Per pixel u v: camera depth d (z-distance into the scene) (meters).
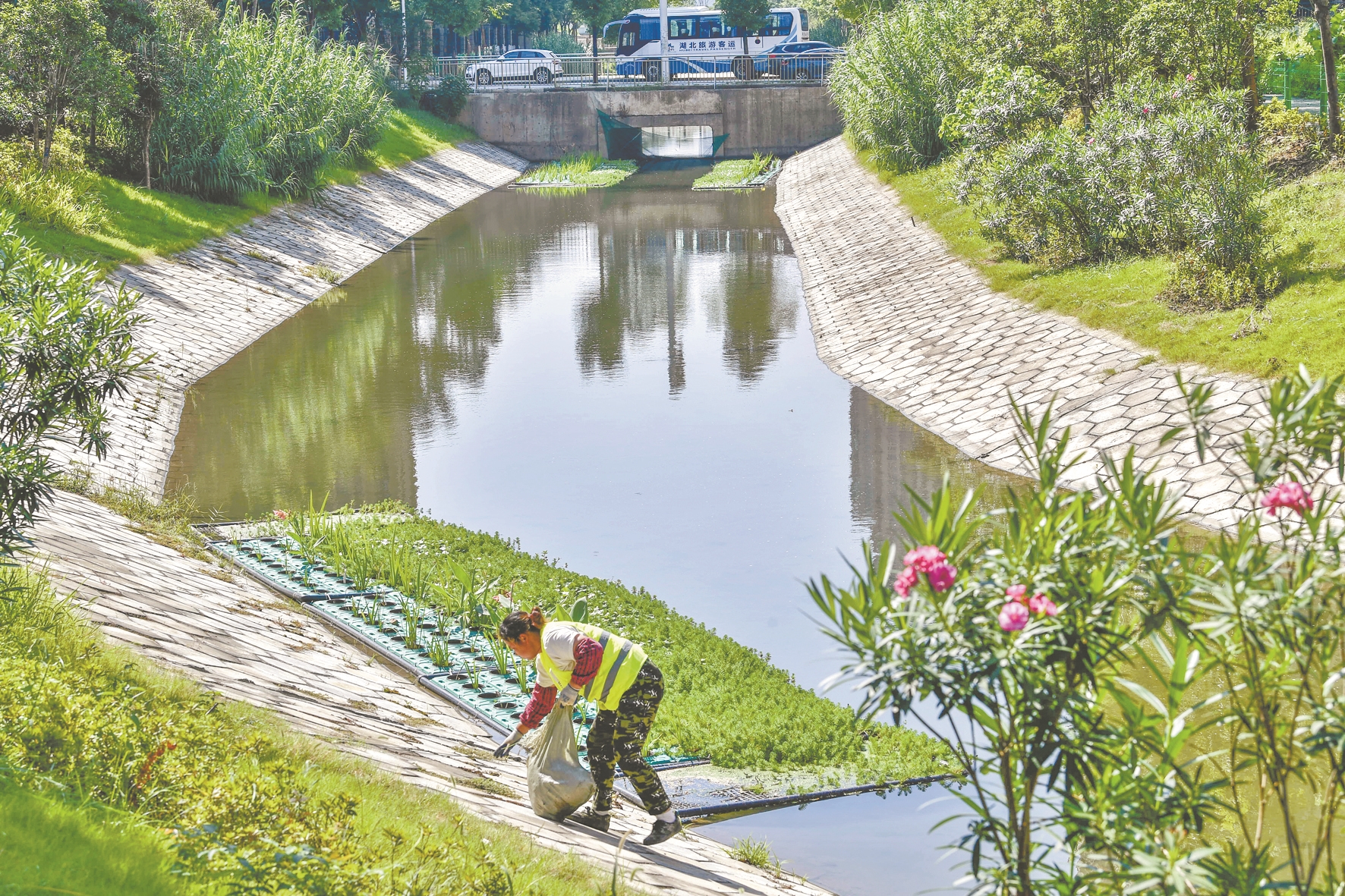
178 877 3.91
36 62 28.36
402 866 4.53
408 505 16.19
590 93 66.44
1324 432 4.25
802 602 12.88
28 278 8.31
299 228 36.97
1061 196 23.20
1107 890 4.21
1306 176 22.30
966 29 35.00
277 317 28.62
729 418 20.53
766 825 8.44
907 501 15.84
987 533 13.11
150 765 4.71
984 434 18.02
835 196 42.84
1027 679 3.92
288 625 11.20
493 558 13.66
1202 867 3.88
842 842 8.15
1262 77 29.12
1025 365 19.47
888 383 21.69
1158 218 21.45
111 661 6.61
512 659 11.05
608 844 6.67
